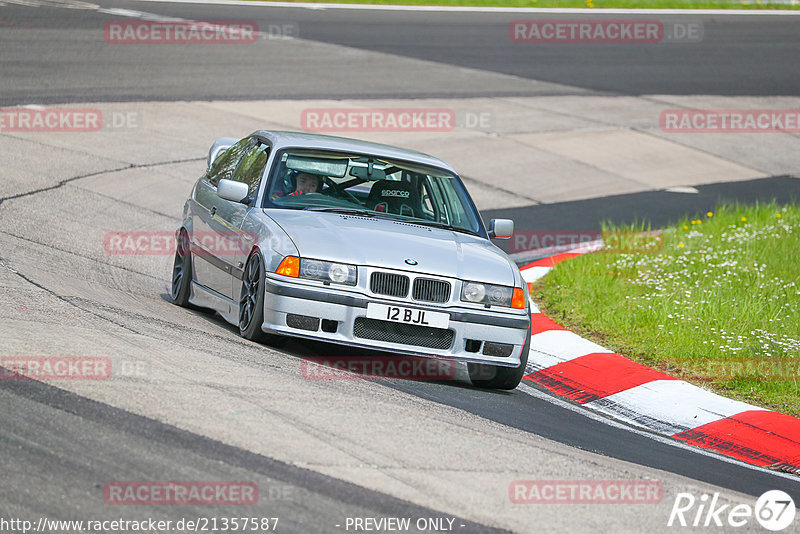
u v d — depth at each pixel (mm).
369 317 20375
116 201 36781
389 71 67812
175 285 26219
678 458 18719
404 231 22312
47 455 13430
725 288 31453
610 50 84812
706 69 81125
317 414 16531
